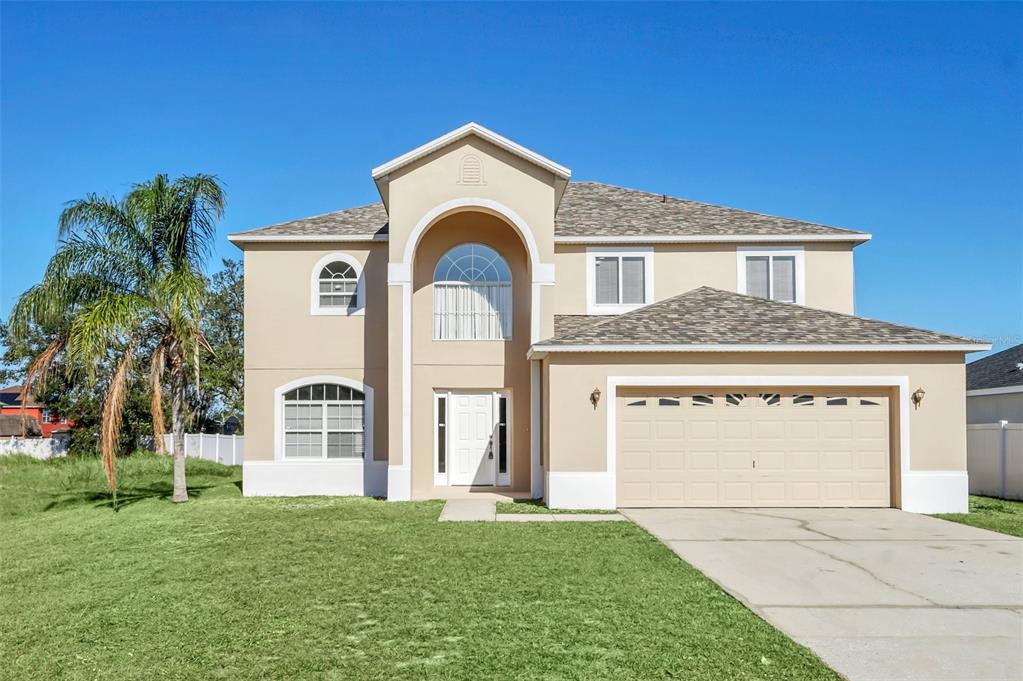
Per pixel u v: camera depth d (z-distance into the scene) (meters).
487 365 20.39
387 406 20.50
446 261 20.69
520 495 19.14
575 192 25.52
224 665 7.17
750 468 16.91
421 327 20.45
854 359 16.89
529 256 18.88
